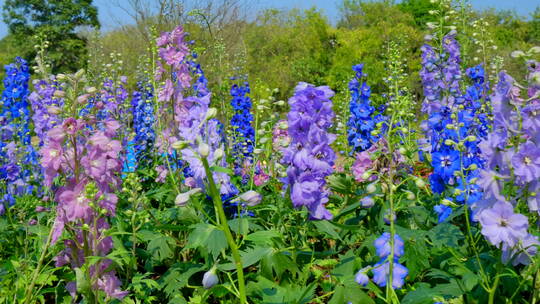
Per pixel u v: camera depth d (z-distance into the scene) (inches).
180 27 60.0
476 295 41.8
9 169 72.3
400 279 41.3
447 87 68.9
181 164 67.4
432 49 69.8
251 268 53.5
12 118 76.6
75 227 42.4
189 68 69.8
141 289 50.5
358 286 42.0
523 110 37.9
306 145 44.4
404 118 73.5
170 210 56.2
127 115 90.8
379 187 53.9
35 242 51.8
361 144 73.6
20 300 45.5
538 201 38.6
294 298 42.3
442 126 59.4
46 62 77.7
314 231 55.1
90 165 42.3
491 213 36.6
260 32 369.1
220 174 50.8
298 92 44.8
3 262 54.6
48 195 65.7
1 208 65.9
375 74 257.3
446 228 47.6
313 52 353.7
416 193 58.1
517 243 37.9
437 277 44.6
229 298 48.9
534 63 39.3
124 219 56.9
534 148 36.5
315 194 45.6
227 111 92.2
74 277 46.3
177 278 48.8
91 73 98.9
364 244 49.8
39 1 494.0
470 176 53.9
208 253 47.4
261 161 66.4
